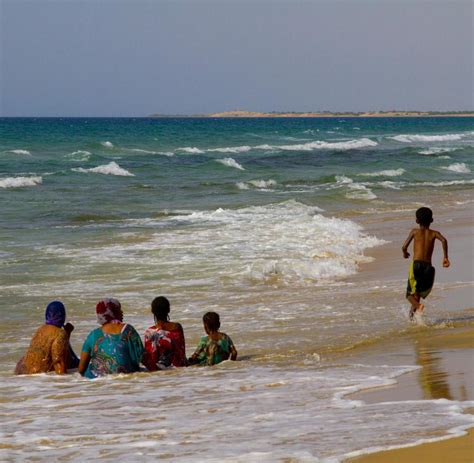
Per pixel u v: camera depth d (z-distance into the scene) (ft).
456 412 31.35
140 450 27.86
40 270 84.58
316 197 165.37
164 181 209.56
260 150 364.58
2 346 56.08
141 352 47.01
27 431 31.86
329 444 27.04
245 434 29.50
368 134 590.55
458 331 54.85
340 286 76.69
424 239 59.88
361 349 50.83
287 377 42.29
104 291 74.49
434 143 452.35
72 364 49.32
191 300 70.38
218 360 49.03
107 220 128.88
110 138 431.02
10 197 164.35
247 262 87.92
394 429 28.71
